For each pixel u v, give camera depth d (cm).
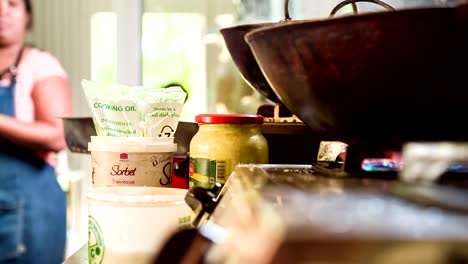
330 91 55
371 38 49
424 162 50
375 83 51
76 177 280
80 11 282
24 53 220
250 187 49
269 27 56
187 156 110
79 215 280
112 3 280
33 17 281
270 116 129
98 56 285
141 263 70
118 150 90
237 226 38
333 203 38
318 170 67
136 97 96
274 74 61
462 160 49
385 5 82
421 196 41
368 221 32
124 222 70
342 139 62
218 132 94
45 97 216
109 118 95
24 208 212
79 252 88
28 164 213
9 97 213
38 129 208
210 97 282
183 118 281
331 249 29
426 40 47
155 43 285
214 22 282
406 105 52
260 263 29
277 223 31
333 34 51
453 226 31
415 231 30
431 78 49
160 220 70
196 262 37
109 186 88
